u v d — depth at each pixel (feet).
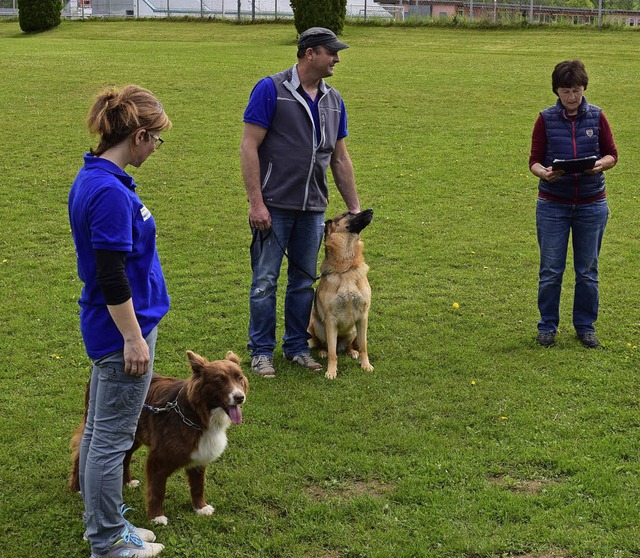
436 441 17.07
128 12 151.94
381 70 77.25
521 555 13.12
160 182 42.14
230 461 16.34
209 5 150.20
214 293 27.32
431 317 25.13
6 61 78.59
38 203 38.01
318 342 23.07
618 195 40.50
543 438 17.10
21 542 13.53
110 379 12.10
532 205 39.09
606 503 14.51
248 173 20.03
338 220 21.34
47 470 15.85
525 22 111.04
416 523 13.98
